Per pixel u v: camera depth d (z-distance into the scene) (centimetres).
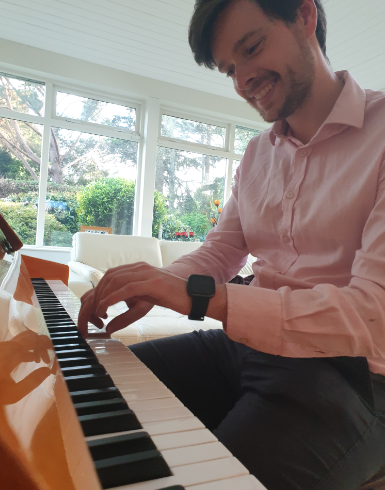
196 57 83
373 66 431
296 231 79
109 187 458
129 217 472
